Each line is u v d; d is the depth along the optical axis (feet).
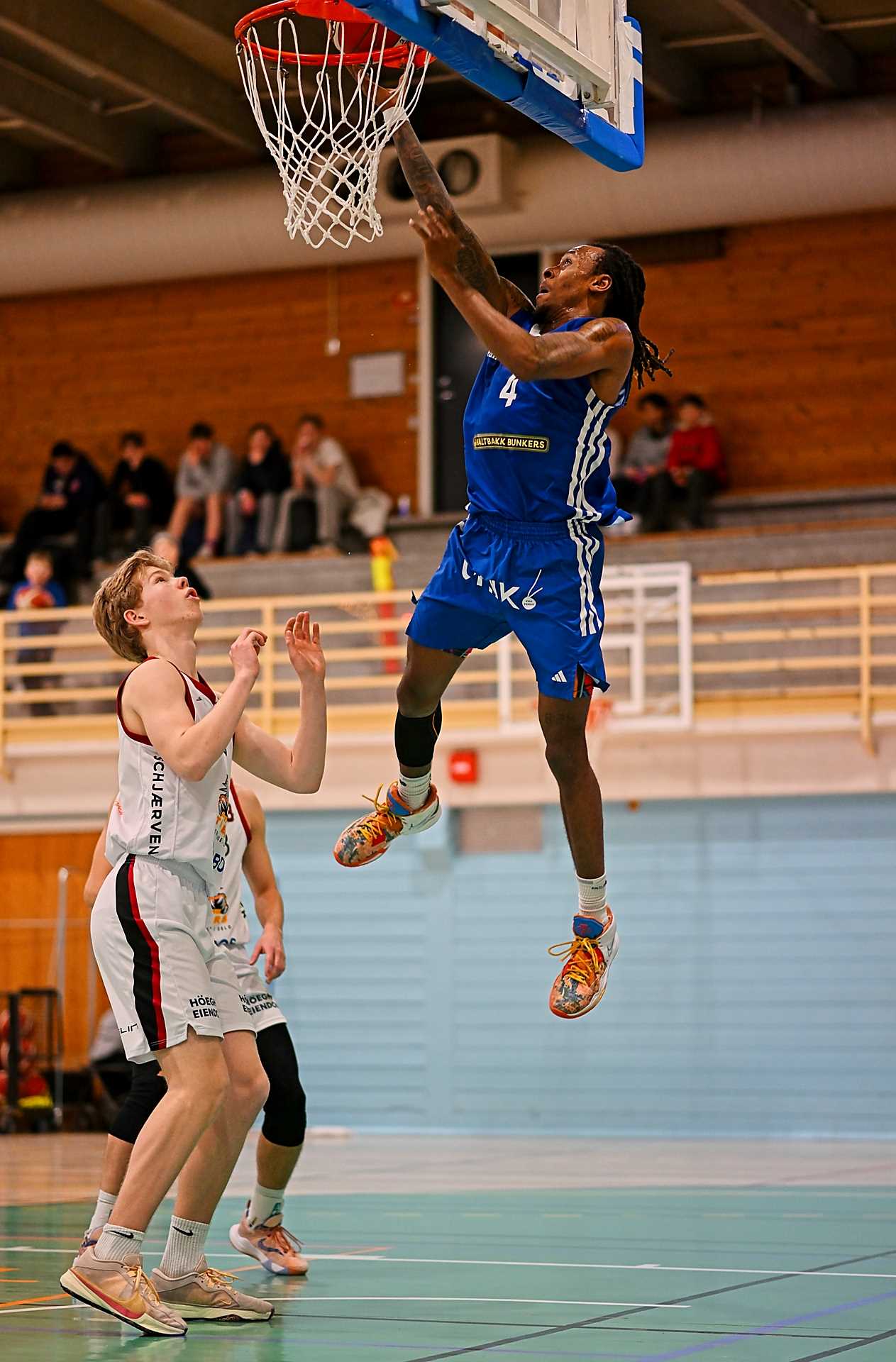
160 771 19.11
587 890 18.71
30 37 59.16
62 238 73.82
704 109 71.20
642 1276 22.45
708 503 69.00
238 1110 20.02
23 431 82.48
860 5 63.31
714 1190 36.60
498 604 17.63
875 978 57.67
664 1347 16.62
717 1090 58.85
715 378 72.74
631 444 70.79
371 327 77.87
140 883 18.85
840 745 57.67
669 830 60.34
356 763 62.59
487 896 61.77
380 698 66.85
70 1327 18.71
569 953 18.81
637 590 58.44
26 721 65.46
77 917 67.82
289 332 79.00
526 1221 30.07
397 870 62.90
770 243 72.43
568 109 19.30
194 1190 19.76
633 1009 60.03
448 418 76.48
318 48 20.83
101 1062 60.80
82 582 72.64
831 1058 57.82
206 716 19.27
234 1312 19.02
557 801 60.39
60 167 80.12
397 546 73.67
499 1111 60.95
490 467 17.53
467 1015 61.67
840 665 57.52
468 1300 20.38
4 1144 54.08
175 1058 18.66
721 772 58.70
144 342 81.10
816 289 71.87
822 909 58.44
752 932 59.16
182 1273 19.58
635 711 57.62
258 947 24.85
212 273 74.23
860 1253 25.09
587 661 17.52
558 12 18.72
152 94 65.77
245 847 23.99
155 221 72.43
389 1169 43.01
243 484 73.67
